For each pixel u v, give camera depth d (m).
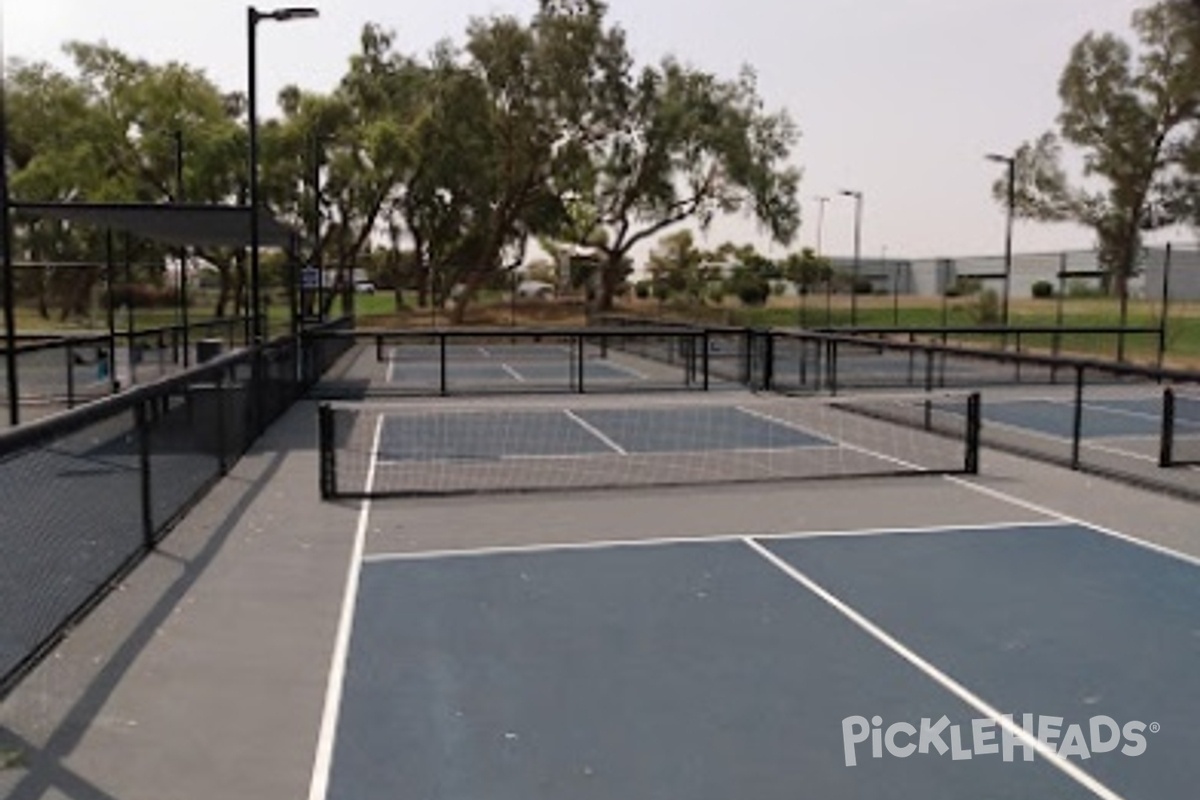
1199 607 7.20
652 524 9.64
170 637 6.49
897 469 12.49
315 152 34.56
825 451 13.94
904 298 62.00
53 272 45.31
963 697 5.63
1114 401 20.53
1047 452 13.98
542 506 10.41
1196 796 4.59
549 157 49.66
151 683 5.77
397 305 55.09
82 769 4.77
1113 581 7.84
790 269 59.56
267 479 11.65
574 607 7.15
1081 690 5.73
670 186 51.25
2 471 10.82
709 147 50.12
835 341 18.98
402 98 49.84
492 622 6.82
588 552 8.62
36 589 7.20
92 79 46.31
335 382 23.56
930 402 16.27
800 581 7.79
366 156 45.44
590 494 10.99
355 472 12.24
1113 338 37.31
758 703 5.54
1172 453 13.67
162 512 9.51
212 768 4.80
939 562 8.35
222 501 10.44
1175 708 5.50
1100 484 11.64
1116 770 4.81
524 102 48.03
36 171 44.47
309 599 7.30
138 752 4.95
